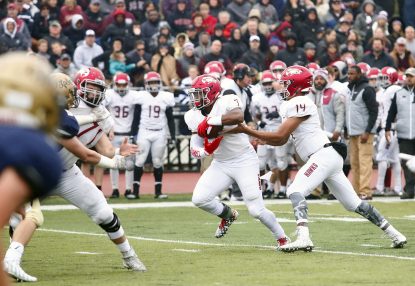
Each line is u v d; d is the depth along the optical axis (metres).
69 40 41.38
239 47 42.50
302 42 44.91
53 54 40.31
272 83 33.78
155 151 34.41
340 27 46.44
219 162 19.00
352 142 33.56
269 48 42.66
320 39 44.97
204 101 18.38
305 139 18.94
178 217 27.53
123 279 15.55
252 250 19.48
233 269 16.59
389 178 36.88
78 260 18.14
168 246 20.42
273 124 33.88
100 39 42.78
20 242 15.44
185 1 45.47
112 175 34.97
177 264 17.39
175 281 15.27
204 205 19.20
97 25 43.41
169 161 41.00
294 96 18.95
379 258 17.97
